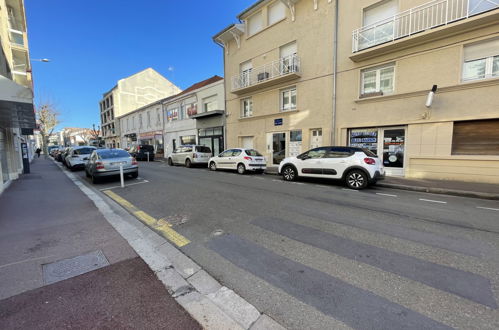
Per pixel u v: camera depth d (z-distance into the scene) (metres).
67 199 6.19
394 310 2.06
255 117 14.23
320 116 11.16
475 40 7.41
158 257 3.07
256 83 13.20
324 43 10.84
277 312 2.07
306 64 11.56
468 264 2.82
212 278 2.61
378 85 9.59
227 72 16.19
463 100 7.70
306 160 8.58
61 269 2.75
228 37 15.46
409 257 3.00
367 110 9.69
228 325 1.93
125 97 34.28
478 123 7.64
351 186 7.50
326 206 5.36
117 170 8.88
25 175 11.47
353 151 7.65
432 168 8.40
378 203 5.62
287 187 7.68
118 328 1.88
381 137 9.58
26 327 1.88
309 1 11.29
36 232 3.87
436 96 8.16
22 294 2.29
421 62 8.37
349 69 10.10
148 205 5.60
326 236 3.68
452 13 7.78
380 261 2.91
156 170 13.05
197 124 19.33
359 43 9.72
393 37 8.55
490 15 6.80
